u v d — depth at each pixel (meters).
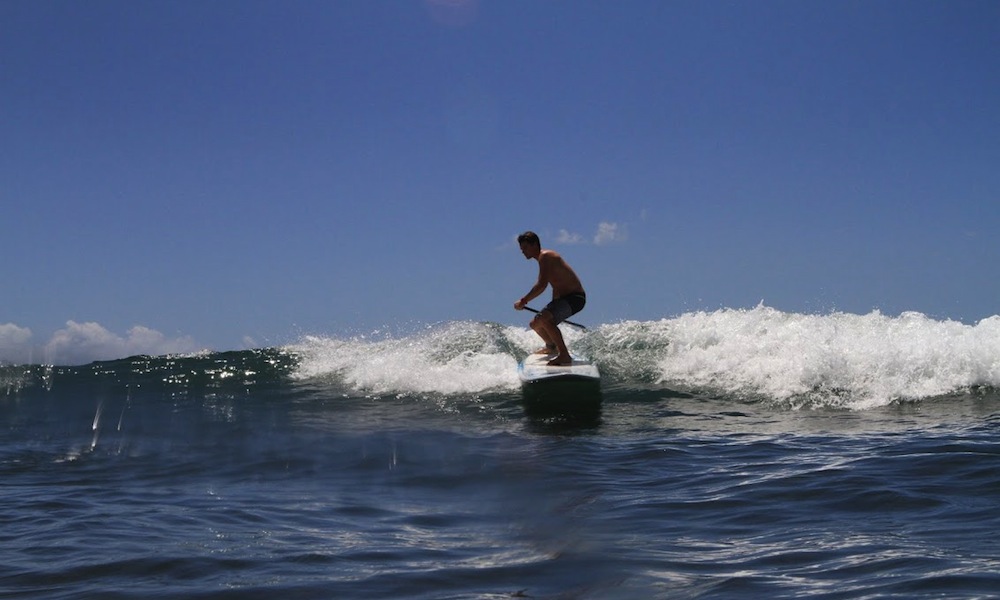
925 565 3.57
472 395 10.84
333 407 10.47
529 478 6.20
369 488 5.98
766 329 11.41
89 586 3.56
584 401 10.24
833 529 4.35
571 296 10.73
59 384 12.76
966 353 9.64
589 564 3.85
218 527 4.74
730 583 3.47
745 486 5.56
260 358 14.41
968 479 5.33
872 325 10.98
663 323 12.43
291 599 3.37
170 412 10.35
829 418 8.67
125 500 5.59
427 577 3.67
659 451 7.18
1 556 4.07
